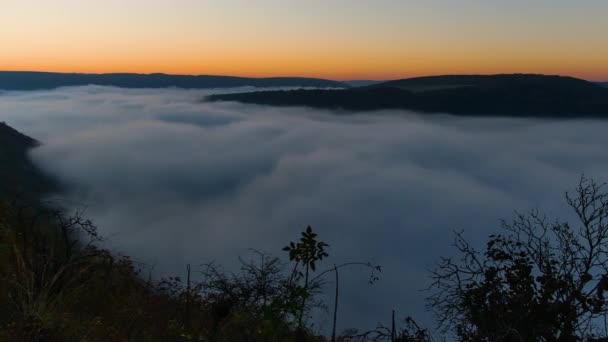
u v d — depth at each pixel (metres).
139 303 7.21
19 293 5.23
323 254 5.64
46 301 5.27
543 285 5.84
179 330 6.01
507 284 6.06
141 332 6.02
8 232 6.76
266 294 5.66
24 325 4.71
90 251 7.18
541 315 5.72
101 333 5.50
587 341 5.48
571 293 5.67
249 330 5.43
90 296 6.43
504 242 6.35
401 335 5.83
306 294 5.34
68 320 5.20
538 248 6.10
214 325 5.85
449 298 6.12
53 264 6.12
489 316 5.88
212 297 6.13
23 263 5.71
